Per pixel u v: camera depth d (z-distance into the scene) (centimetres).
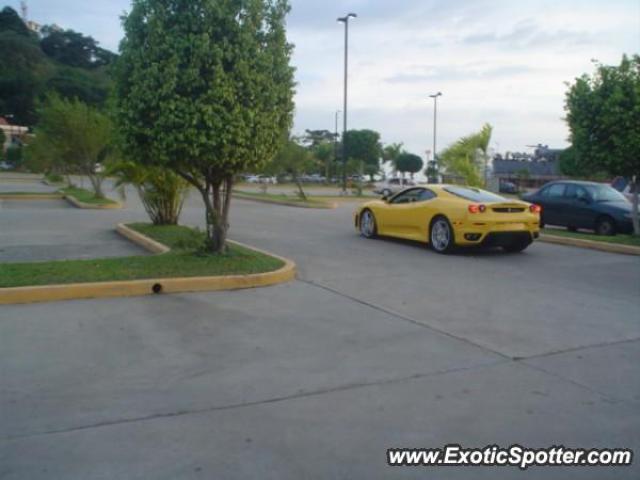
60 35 11775
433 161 5025
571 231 1688
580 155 1388
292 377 495
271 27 906
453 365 530
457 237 1167
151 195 1405
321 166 6469
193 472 344
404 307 736
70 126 2475
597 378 503
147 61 842
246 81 856
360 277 927
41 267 846
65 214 1938
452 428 406
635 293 848
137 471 344
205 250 977
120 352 549
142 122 857
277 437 388
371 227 1409
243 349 564
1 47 10000
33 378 482
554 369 523
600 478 350
